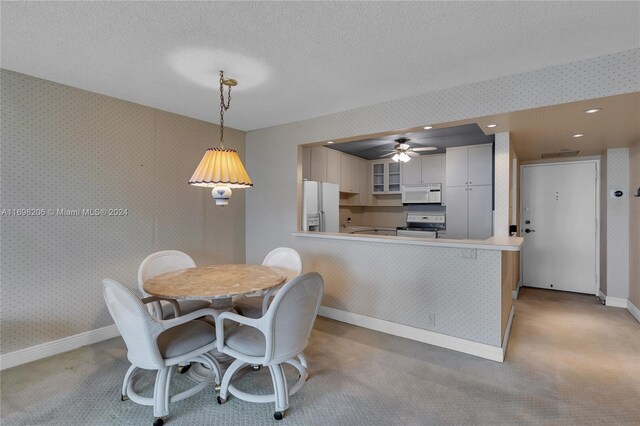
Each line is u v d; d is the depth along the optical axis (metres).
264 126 3.98
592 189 4.54
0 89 2.36
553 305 4.04
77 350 2.72
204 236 3.77
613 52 2.07
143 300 2.11
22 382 2.21
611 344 2.86
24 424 1.79
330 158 5.26
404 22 1.75
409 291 2.96
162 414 1.79
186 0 1.56
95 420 1.83
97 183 2.88
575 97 2.20
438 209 6.13
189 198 3.61
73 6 1.61
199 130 3.70
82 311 2.80
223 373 2.26
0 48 2.05
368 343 2.86
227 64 2.27
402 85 2.65
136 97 2.96
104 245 2.93
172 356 1.83
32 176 2.52
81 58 2.19
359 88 2.72
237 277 2.30
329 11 1.66
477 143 4.84
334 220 4.84
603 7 1.61
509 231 3.34
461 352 2.68
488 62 2.23
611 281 4.01
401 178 6.00
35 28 1.81
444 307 2.78
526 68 2.32
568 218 4.70
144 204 3.21
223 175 2.11
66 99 2.68
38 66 2.32
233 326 2.16
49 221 2.61
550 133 3.14
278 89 2.74
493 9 1.63
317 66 2.29
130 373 2.00
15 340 2.45
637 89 2.02
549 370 2.39
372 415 1.88
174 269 2.76
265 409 1.94
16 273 2.46
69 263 2.72
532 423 1.81
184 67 2.32
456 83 2.60
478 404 1.98
